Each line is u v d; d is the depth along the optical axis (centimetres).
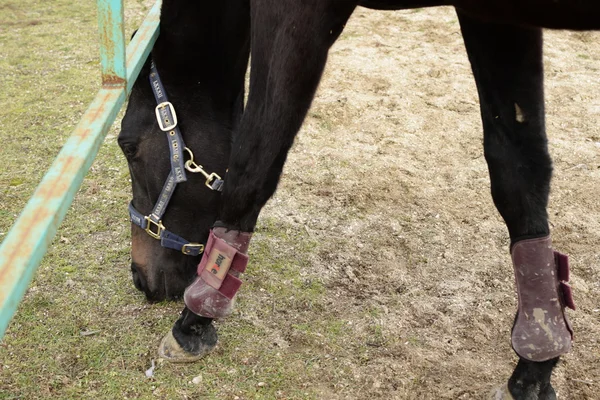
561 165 389
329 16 181
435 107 456
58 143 403
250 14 214
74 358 249
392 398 233
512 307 280
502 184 206
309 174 378
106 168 380
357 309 278
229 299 231
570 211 346
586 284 293
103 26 204
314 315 274
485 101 210
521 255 205
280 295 285
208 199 244
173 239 249
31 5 671
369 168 384
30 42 568
